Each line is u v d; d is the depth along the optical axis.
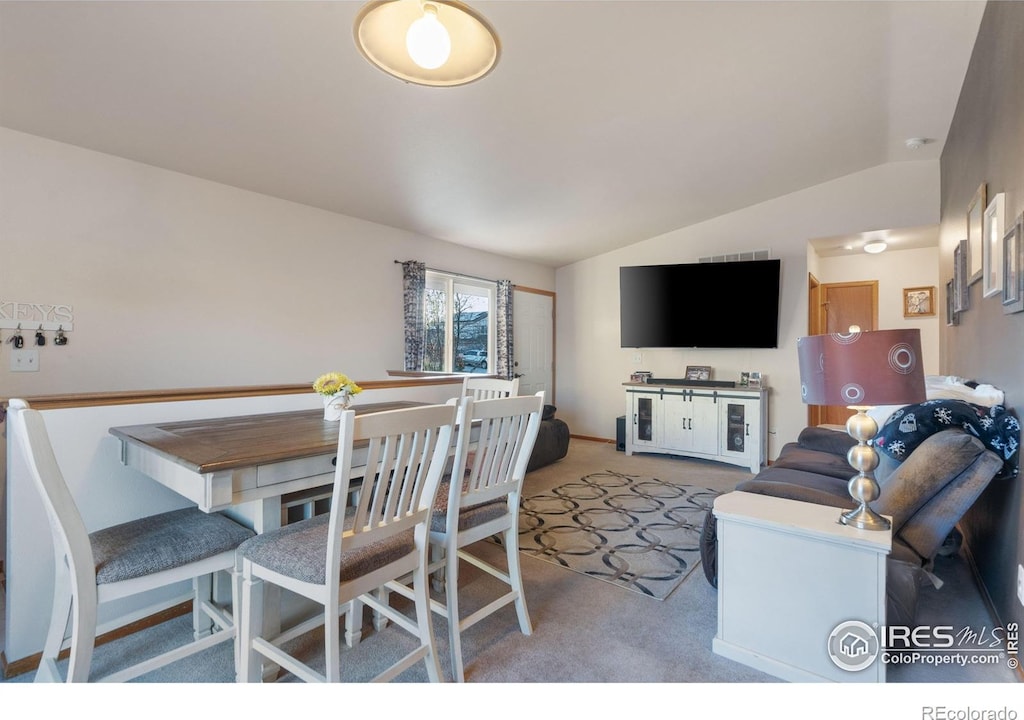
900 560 1.66
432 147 3.14
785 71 2.70
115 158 3.01
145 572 1.39
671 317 5.23
